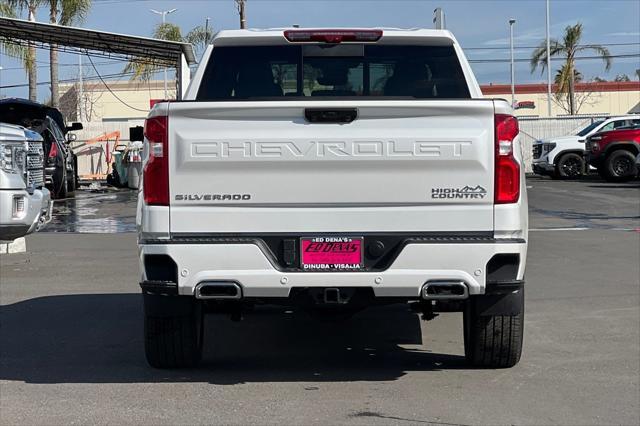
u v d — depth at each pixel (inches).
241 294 201.2
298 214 200.2
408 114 198.1
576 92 2405.3
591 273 398.9
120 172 1066.1
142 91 2194.9
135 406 208.1
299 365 247.1
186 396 215.9
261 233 200.8
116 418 199.0
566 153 1178.6
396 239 200.1
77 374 237.0
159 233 200.8
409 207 199.5
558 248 482.0
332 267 200.4
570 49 1936.5
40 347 268.1
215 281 200.1
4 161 355.3
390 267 199.0
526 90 2429.9
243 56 236.8
